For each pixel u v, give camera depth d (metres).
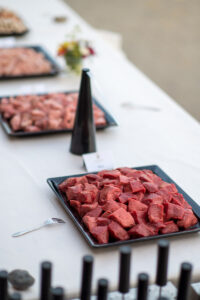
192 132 2.13
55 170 1.81
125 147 1.98
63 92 2.37
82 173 1.73
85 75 1.83
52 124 2.05
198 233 1.44
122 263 1.08
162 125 2.18
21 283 1.21
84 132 1.88
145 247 1.38
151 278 1.28
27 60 2.72
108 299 1.21
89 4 6.48
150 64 4.94
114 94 2.48
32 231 1.46
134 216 1.42
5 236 1.44
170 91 4.44
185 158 1.91
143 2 6.54
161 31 5.70
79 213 1.48
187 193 1.67
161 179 1.63
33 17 3.67
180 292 1.10
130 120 2.22
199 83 4.60
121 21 5.96
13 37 3.22
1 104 2.23
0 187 1.69
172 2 6.54
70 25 3.54
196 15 6.15
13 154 1.91
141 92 2.53
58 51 2.68
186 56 5.13
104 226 1.39
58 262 1.33
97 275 1.28
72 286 1.25
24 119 2.08
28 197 1.63
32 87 2.52
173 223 1.42
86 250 1.38
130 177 1.62
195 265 1.33
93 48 2.84
